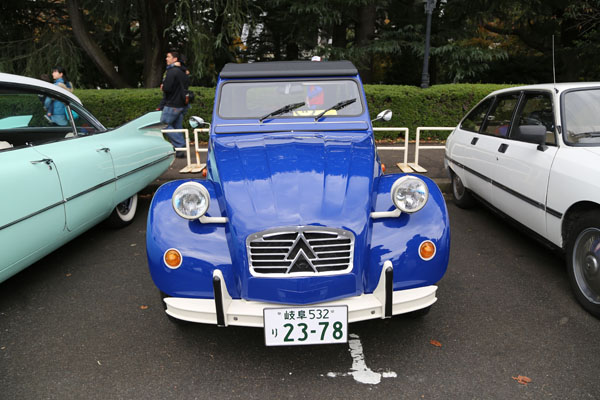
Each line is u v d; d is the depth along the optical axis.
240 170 3.09
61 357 2.96
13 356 2.97
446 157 6.40
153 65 14.18
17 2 14.20
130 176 5.13
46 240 3.74
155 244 2.79
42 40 14.12
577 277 3.49
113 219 5.30
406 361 2.87
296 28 14.82
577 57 16.05
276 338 2.59
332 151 3.32
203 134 10.99
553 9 15.52
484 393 2.56
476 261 4.41
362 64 15.02
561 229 3.66
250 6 14.38
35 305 3.66
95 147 4.53
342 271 2.63
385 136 10.95
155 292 3.88
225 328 3.31
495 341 3.07
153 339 3.17
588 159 3.47
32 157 3.61
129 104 10.64
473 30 15.45
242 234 2.63
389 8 16.48
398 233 2.81
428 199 3.00
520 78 18.55
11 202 3.25
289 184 2.87
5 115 4.18
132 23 16.41
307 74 4.08
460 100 10.78
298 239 2.59
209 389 2.63
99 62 14.09
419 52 14.34
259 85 4.09
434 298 2.81
